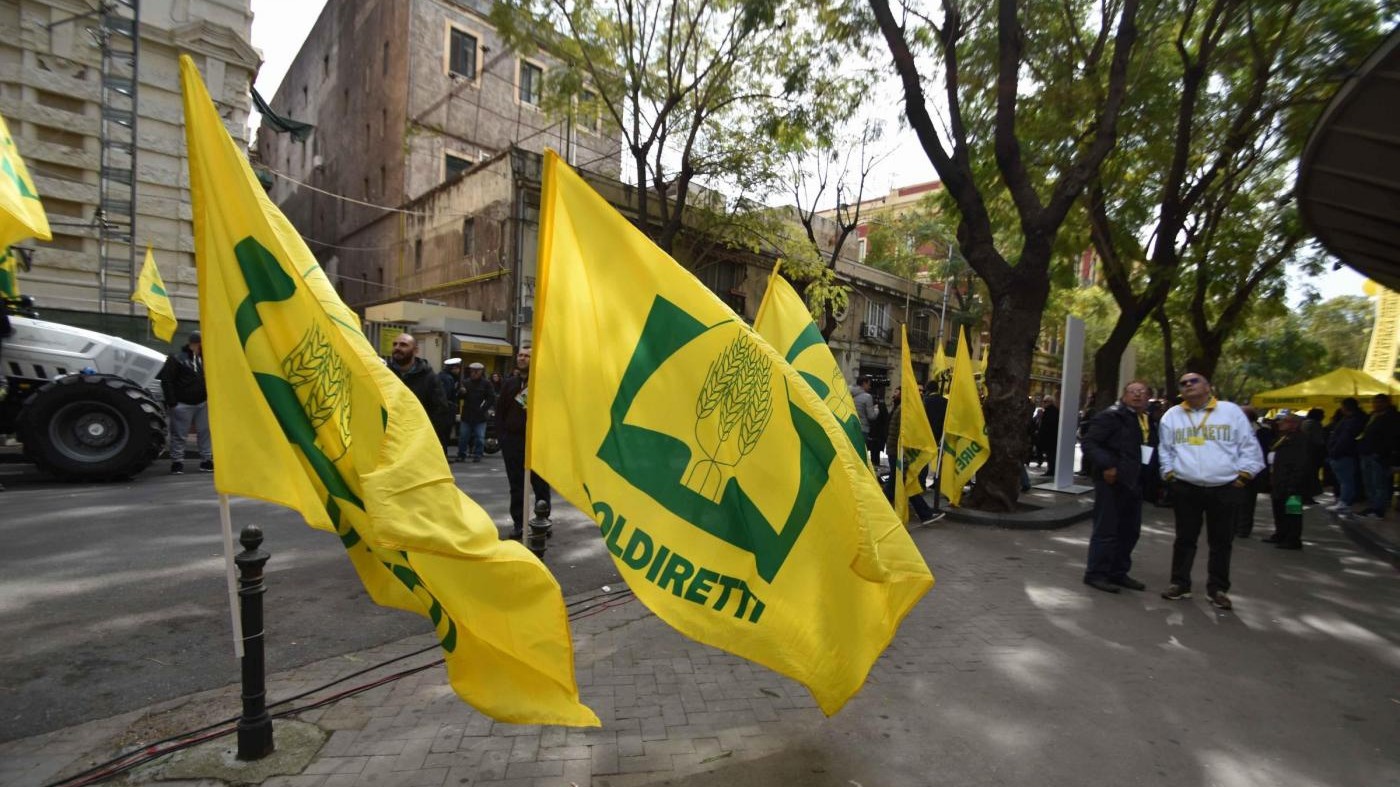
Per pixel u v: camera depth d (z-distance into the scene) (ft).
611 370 9.87
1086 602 18.06
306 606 15.52
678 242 68.90
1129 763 10.27
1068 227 47.34
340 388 8.72
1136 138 42.45
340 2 99.35
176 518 22.27
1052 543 25.16
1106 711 11.93
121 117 46.39
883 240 105.09
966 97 36.99
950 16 29.53
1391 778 10.12
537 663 8.75
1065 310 94.73
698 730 10.69
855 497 8.77
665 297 9.86
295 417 8.68
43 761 9.21
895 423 30.09
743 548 9.23
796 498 9.11
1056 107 35.12
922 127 28.99
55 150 44.50
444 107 83.82
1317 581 21.27
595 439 9.78
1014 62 28.07
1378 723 11.86
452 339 60.39
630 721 10.90
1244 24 37.78
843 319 96.63
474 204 69.26
